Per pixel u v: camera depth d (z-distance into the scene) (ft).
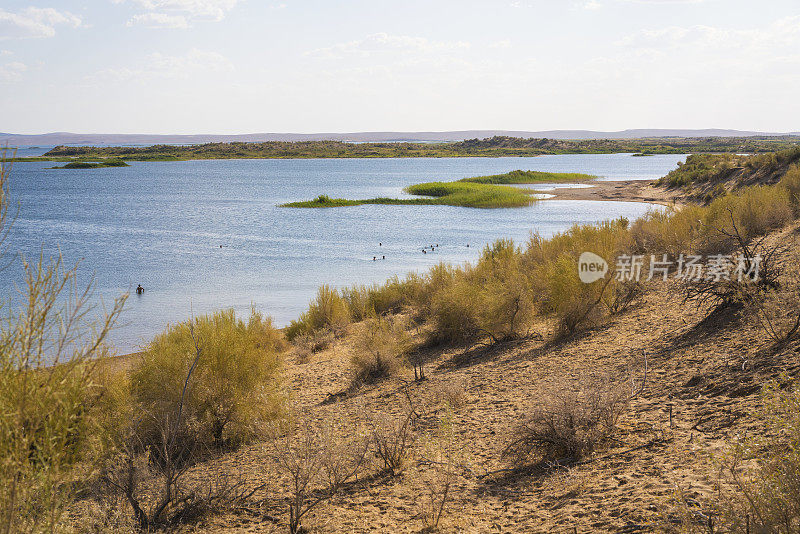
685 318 34.22
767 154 140.46
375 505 17.70
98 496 17.42
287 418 28.66
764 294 28.48
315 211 216.54
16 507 10.30
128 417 23.66
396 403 30.66
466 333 44.75
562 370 30.42
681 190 193.06
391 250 124.26
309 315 63.31
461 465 19.61
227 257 118.42
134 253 123.65
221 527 17.19
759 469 11.94
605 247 43.21
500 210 207.31
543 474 18.08
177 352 27.99
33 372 10.37
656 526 11.85
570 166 551.59
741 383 21.06
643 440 18.47
